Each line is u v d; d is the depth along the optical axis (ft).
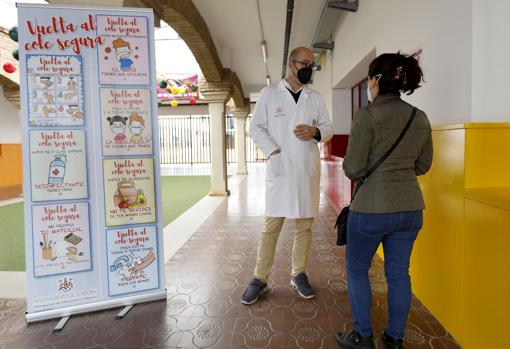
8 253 12.03
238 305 7.61
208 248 11.91
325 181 22.89
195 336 6.44
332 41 21.63
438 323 6.70
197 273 9.57
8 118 30.50
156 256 7.80
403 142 5.06
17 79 20.22
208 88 23.77
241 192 25.88
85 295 7.34
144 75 7.38
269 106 7.75
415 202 5.16
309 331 6.54
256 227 14.84
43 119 6.87
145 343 6.26
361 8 14.82
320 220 15.76
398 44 10.64
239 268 9.94
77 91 7.01
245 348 6.06
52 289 7.14
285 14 17.84
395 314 5.52
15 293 8.54
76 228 7.20
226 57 23.73
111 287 7.50
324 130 7.78
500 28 6.53
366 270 5.64
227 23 18.93
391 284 5.50
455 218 6.08
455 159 6.07
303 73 7.41
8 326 6.93
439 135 6.66
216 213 18.02
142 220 7.63
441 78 8.04
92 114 7.13
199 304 7.69
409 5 9.77
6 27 19.15
